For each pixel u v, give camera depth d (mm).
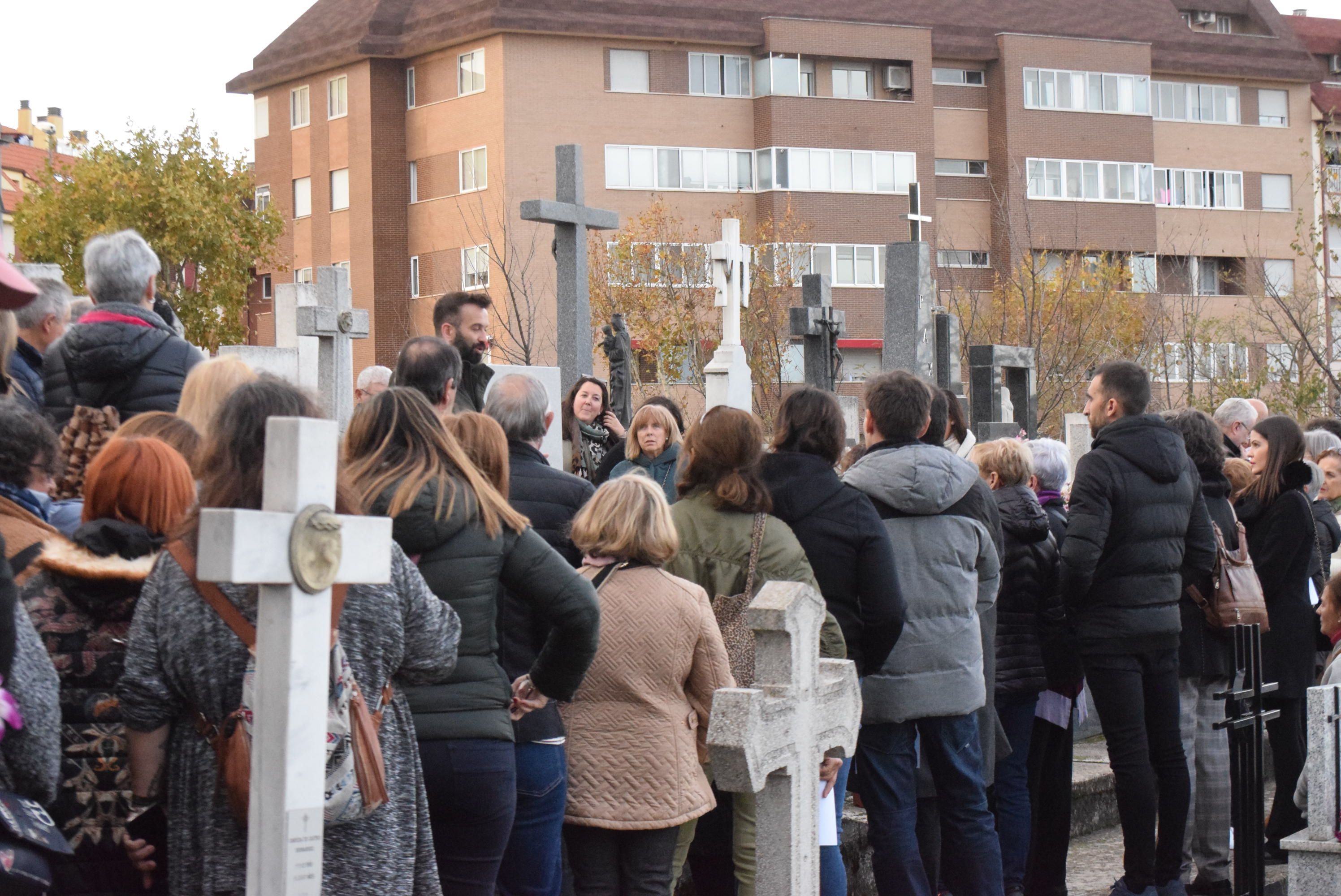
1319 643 8008
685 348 38469
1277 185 55125
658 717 4668
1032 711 6578
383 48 45562
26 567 3623
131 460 3619
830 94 46781
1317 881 5957
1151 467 6410
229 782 3217
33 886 3074
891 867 5699
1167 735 6621
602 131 44156
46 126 77562
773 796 4512
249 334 52094
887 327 14906
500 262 36312
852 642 5414
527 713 4410
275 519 2949
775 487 5391
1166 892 6664
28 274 7250
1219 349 38344
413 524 3900
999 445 6648
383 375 8383
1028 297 37312
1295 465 7594
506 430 5125
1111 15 52812
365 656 3420
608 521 4703
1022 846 6551
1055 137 50312
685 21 44812
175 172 40875
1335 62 59750
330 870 3357
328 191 47656
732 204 45562
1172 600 6539
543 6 43281
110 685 3512
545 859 4520
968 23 49875
